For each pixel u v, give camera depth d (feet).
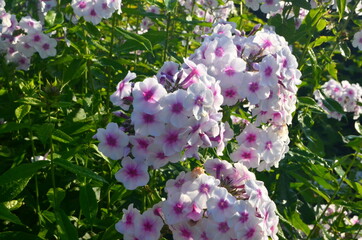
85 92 2.97
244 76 2.18
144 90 1.95
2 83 2.82
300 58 3.22
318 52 3.61
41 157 2.46
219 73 2.19
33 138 2.51
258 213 1.97
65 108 2.62
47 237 2.37
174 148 1.95
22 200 2.34
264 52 2.29
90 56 2.78
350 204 2.85
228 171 2.15
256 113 2.31
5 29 2.89
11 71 2.77
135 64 3.10
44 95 2.14
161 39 3.07
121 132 2.01
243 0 3.35
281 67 2.19
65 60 2.83
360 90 4.18
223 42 2.21
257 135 2.32
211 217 1.95
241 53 2.31
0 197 2.07
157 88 1.94
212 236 1.95
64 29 3.15
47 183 2.47
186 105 1.90
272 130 2.38
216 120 1.96
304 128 3.11
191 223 1.98
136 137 2.02
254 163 2.35
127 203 2.55
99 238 2.30
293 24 3.27
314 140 3.22
